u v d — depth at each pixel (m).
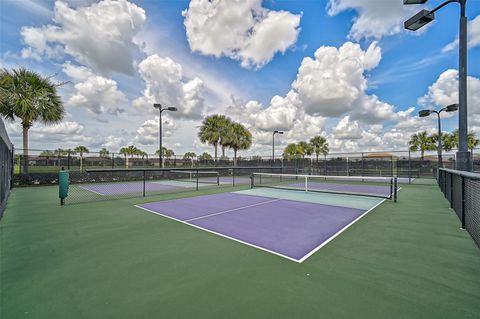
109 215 6.75
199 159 25.05
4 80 13.38
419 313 2.32
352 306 2.44
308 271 3.25
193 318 2.26
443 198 9.80
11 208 7.76
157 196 10.58
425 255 3.79
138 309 2.41
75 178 16.38
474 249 4.05
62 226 5.59
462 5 5.21
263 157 28.53
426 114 15.38
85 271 3.27
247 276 3.11
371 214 6.82
